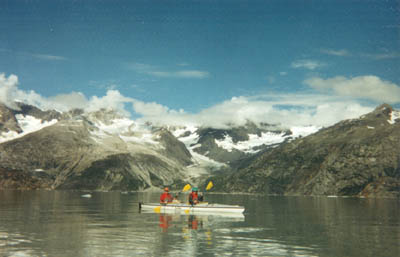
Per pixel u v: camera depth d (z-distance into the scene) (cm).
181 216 5719
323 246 3127
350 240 3453
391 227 4522
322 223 4975
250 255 2733
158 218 5338
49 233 3703
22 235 3559
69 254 2683
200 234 3734
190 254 2731
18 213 6025
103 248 2914
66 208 7444
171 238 3441
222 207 6372
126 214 6028
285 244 3209
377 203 11750
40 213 6084
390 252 2880
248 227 4394
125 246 3008
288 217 5928
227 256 2684
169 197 6844
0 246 2975
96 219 5147
